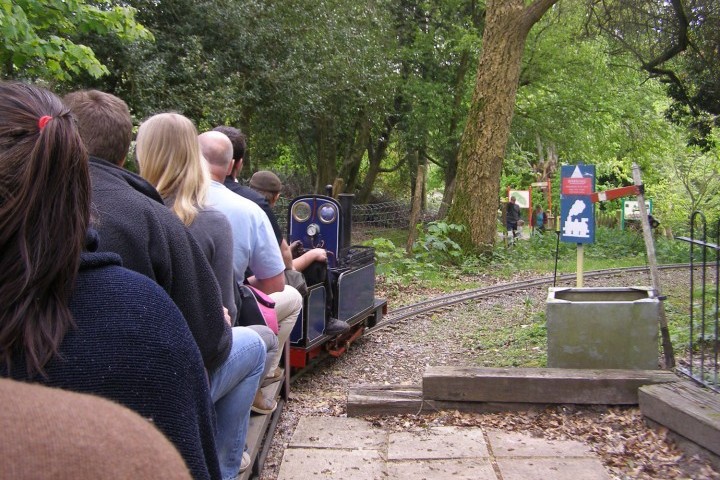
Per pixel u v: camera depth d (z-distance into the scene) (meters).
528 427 4.68
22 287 1.41
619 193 7.36
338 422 4.91
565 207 7.65
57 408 0.92
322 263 6.92
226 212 3.90
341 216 7.24
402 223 24.14
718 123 23.44
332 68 22.19
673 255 20.05
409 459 4.28
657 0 19.66
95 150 2.47
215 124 19.06
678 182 34.94
